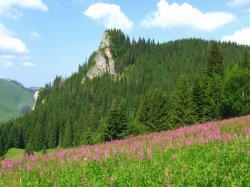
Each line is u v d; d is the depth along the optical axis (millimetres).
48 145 187250
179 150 14875
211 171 10055
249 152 12281
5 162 15211
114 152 15672
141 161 13102
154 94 94562
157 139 19688
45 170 12953
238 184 8820
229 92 70625
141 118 99875
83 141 71062
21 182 11305
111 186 9859
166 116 89188
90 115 184750
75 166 13289
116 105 64688
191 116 75125
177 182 9273
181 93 77188
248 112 69625
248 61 99062
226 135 17594
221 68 94688
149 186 9367
